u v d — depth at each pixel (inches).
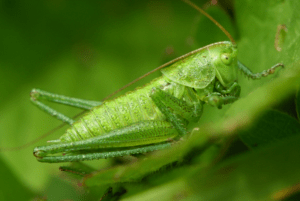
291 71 3.7
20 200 4.7
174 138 4.6
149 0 5.1
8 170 4.8
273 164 4.0
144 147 4.6
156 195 4.2
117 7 5.1
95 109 4.6
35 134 4.9
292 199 4.1
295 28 4.3
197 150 4.1
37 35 5.0
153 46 5.0
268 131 4.1
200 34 4.6
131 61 5.0
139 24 5.0
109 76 5.0
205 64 4.6
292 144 4.0
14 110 4.9
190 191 4.1
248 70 4.5
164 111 4.6
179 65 4.7
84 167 4.6
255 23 4.4
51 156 4.5
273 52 4.4
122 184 4.2
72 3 5.0
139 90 4.7
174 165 4.1
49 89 5.0
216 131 4.0
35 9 5.0
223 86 4.6
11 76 5.0
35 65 5.0
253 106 3.9
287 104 4.1
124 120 4.6
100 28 5.1
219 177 4.1
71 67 5.0
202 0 5.0
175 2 5.0
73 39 5.0
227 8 4.5
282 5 4.3
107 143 4.6
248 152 4.1
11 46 5.0
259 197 4.0
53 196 4.7
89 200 4.5
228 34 4.5
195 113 4.6
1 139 4.9
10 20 5.0
